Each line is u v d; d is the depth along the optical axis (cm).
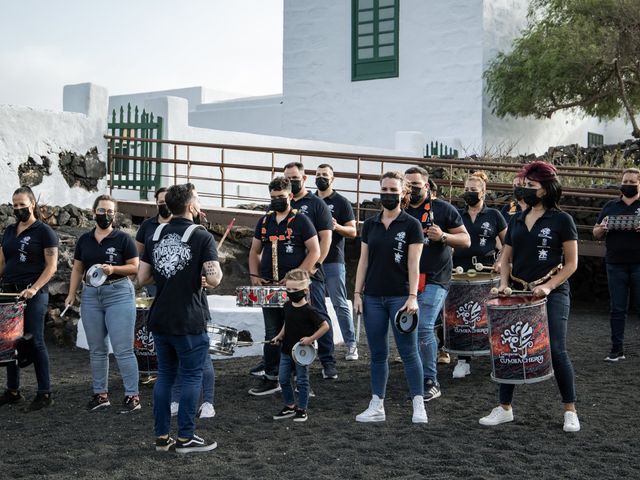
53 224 1284
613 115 2212
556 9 2153
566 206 1462
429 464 580
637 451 602
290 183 813
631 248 906
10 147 1253
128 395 734
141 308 799
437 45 2209
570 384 646
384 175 674
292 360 696
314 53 2381
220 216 1287
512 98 2141
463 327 787
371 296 677
